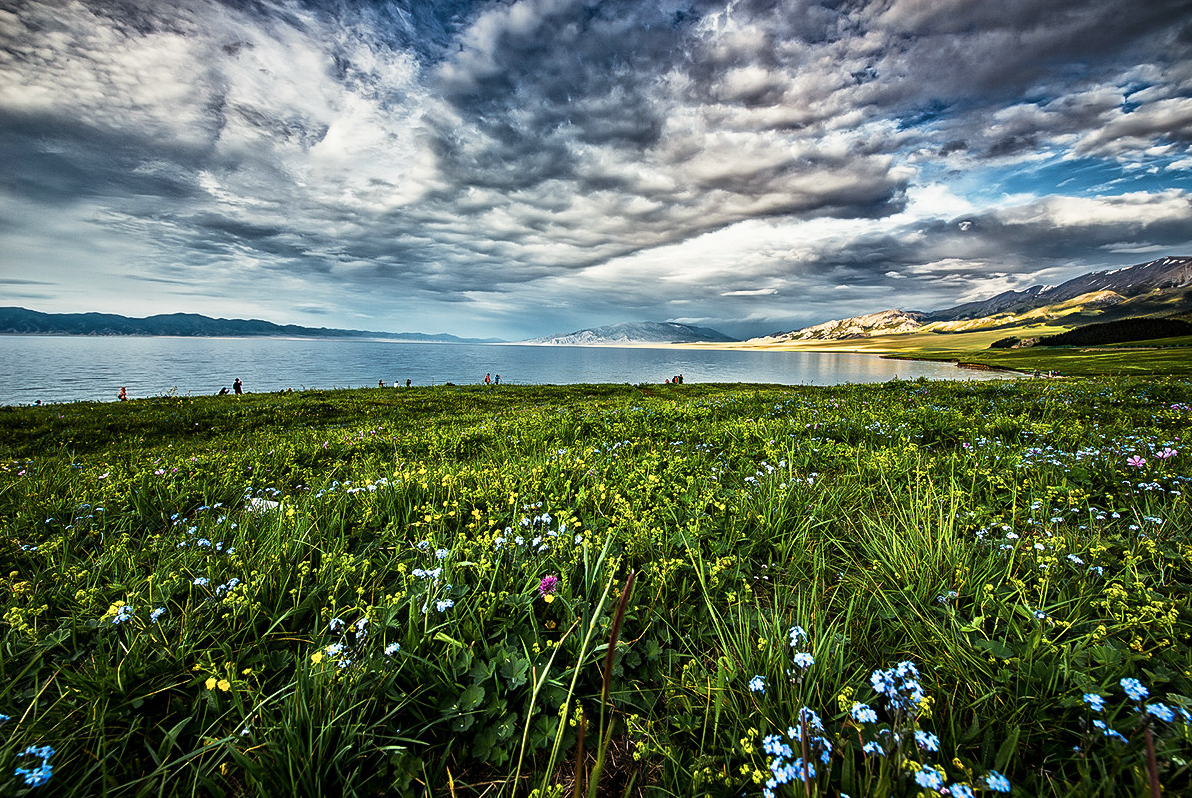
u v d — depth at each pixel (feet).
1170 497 15.97
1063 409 36.81
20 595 11.87
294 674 8.57
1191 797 6.04
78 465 30.76
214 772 7.48
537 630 10.28
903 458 20.99
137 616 10.29
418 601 10.86
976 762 7.06
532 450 28.84
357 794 7.33
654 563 12.08
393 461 28.73
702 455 24.49
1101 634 8.79
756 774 6.59
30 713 8.28
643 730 8.09
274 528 14.90
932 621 9.66
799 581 12.63
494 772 7.98
